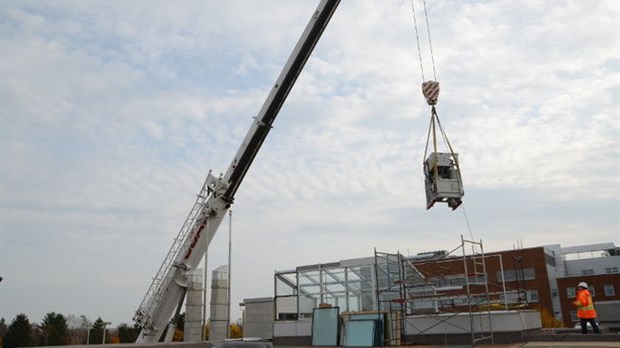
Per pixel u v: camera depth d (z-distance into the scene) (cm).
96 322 7881
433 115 1873
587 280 7206
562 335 1902
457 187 1689
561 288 7331
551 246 9131
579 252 9112
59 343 7950
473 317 2077
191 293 3391
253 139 2673
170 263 2708
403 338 2233
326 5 2458
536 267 7131
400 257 2458
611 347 1623
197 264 2725
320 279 2966
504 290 2398
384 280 2761
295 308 3152
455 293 2389
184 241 2717
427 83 1922
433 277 2662
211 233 2742
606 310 3425
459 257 2530
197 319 3372
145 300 2694
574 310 7169
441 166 1725
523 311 2102
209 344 1430
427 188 1770
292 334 2662
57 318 8244
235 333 5112
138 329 2769
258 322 3619
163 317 2675
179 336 4569
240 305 3750
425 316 2202
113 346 1327
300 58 2559
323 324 2517
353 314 2438
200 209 2730
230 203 2773
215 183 2738
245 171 2756
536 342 1922
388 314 2297
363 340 2241
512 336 1986
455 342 2097
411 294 2448
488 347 1884
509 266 7256
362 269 2841
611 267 8775
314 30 2509
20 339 7144
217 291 3475
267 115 2645
